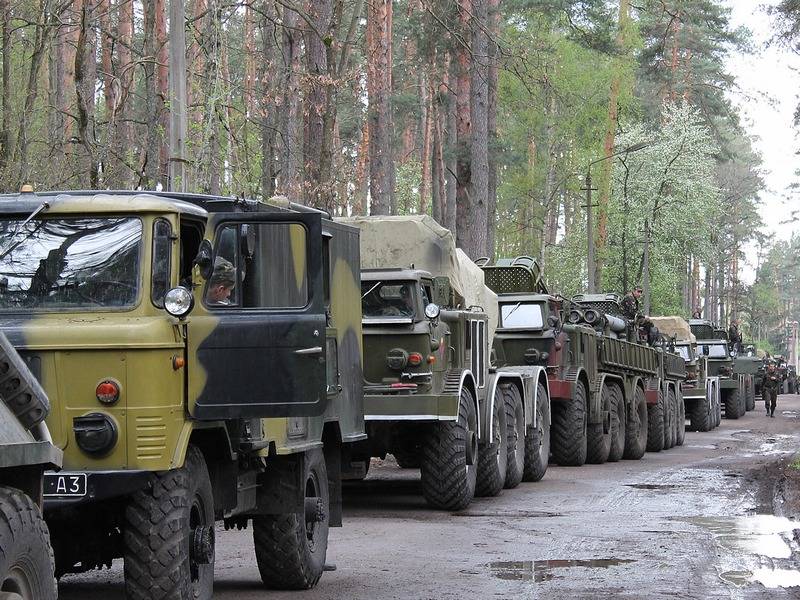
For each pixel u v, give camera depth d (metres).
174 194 10.23
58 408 8.82
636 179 70.88
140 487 8.70
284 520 10.94
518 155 54.59
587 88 55.31
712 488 20.69
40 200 9.39
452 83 51.78
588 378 26.52
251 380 9.06
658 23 67.44
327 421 11.73
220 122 24.48
